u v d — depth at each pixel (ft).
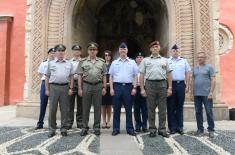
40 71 27.61
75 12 37.40
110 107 28.45
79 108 27.48
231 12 48.62
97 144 20.07
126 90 24.07
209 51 33.19
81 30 42.32
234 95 46.98
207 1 33.65
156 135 23.48
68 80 23.54
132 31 56.85
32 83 35.24
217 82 33.30
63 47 23.49
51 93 23.25
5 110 43.73
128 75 24.14
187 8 33.91
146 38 56.54
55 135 23.43
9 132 24.91
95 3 48.39
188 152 17.97
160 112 23.35
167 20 36.52
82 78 24.12
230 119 33.06
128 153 17.60
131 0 56.13
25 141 21.08
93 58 24.00
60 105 23.39
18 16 52.85
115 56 56.39
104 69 24.41
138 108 26.37
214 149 18.74
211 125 23.29
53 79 23.17
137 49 59.00
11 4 53.16
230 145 19.97
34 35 35.83
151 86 23.21
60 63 23.47
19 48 52.24
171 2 34.40
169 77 23.70
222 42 48.37
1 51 51.70
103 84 24.45
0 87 51.06
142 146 19.48
